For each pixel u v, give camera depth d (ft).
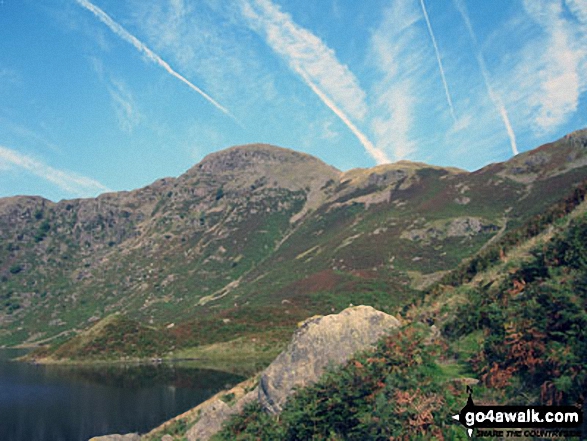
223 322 300.40
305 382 50.60
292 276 457.27
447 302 59.11
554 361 31.96
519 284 46.80
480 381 36.60
